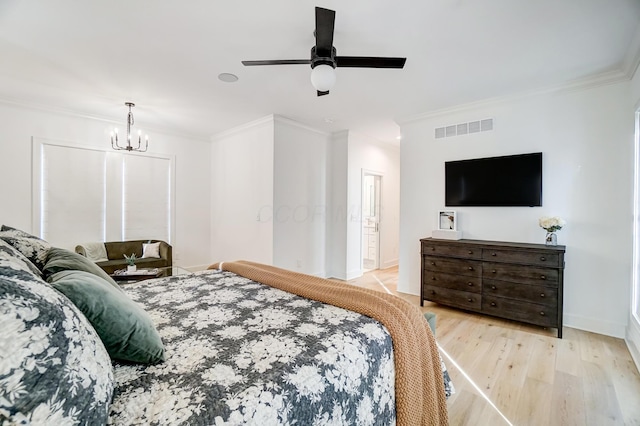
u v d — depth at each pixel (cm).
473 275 325
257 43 239
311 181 489
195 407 77
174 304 162
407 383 122
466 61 262
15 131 374
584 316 294
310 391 91
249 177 476
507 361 231
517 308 296
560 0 184
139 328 97
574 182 301
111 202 452
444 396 146
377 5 191
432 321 186
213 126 490
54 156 402
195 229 548
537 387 197
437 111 390
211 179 568
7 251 108
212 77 301
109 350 92
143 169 485
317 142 498
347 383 103
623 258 276
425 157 407
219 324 134
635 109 258
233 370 94
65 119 410
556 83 303
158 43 239
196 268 550
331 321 136
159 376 91
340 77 294
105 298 94
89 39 234
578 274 298
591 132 292
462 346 256
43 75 298
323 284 190
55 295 71
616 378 207
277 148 436
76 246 408
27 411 53
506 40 229
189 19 208
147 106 389
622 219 276
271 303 163
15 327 56
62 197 410
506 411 173
